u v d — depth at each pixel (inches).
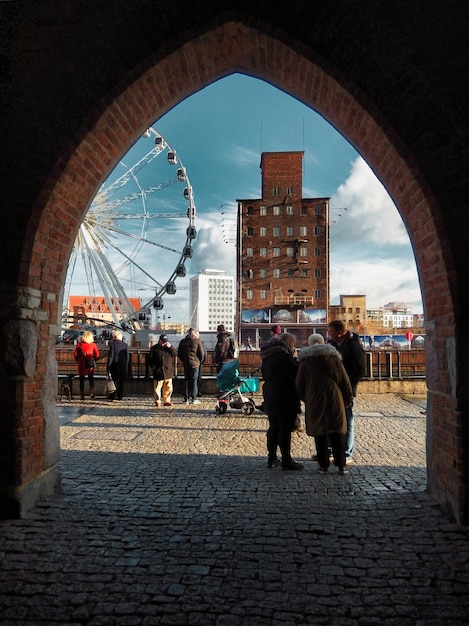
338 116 220.1
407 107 184.2
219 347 503.2
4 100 194.4
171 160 1238.9
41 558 153.3
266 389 258.4
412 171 183.8
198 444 314.5
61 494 213.3
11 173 193.2
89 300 2684.5
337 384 239.1
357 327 3186.5
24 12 196.5
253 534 171.0
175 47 195.0
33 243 192.9
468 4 182.2
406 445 310.5
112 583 138.9
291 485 225.8
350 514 188.9
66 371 706.2
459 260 177.2
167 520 183.8
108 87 194.7
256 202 2608.3
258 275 2593.5
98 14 195.5
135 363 646.5
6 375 188.4
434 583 138.6
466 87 180.5
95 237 1330.0
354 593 133.8
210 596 132.3
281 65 217.0
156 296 1321.4
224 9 194.9
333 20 189.0
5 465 186.2
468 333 176.1
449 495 185.3
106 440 326.6
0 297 188.9
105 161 223.9
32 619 122.8
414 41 183.8
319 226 2583.7
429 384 207.9
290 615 124.0
